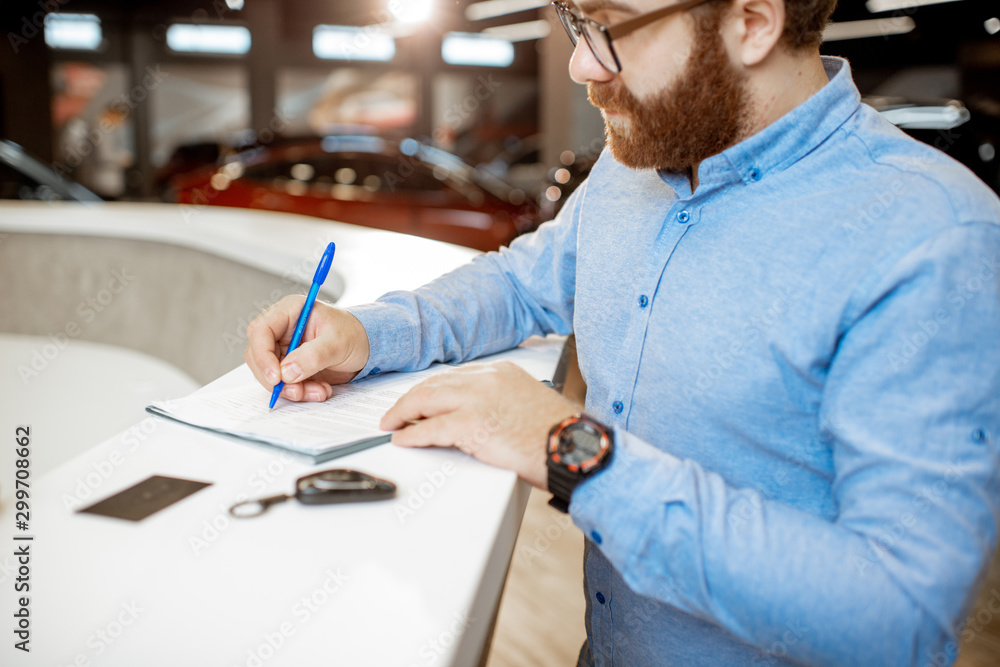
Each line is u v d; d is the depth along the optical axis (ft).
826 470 2.15
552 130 24.95
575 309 2.92
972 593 1.63
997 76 37.37
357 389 2.67
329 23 44.24
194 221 6.94
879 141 2.17
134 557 1.49
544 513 7.98
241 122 48.01
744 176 2.26
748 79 2.20
